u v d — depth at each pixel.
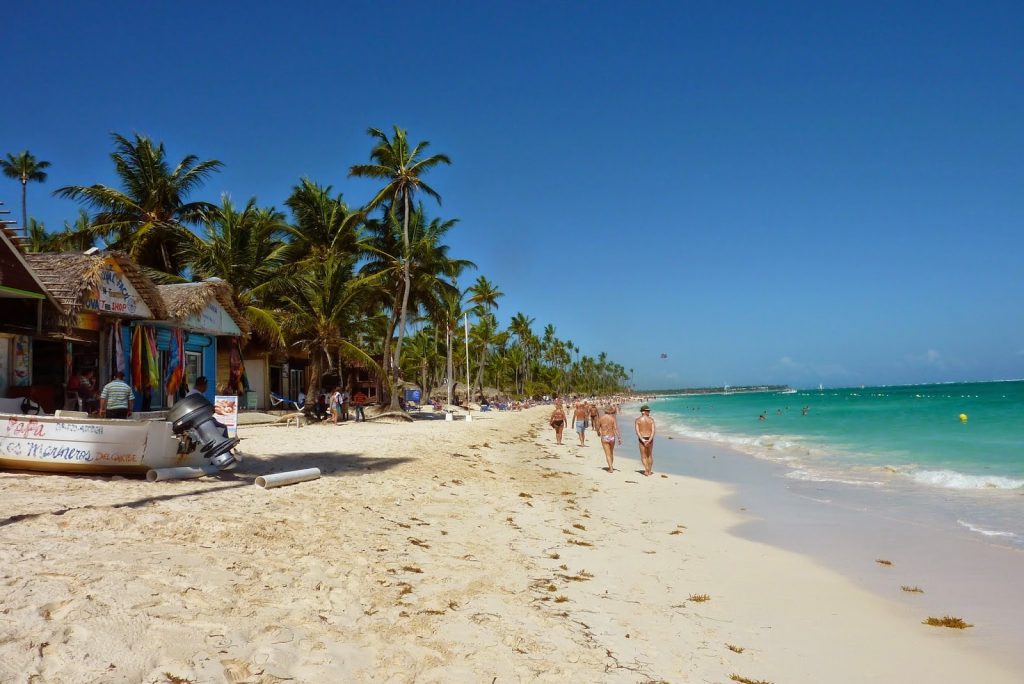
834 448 24.14
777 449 24.61
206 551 5.61
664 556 8.53
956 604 6.82
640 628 5.75
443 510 9.65
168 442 8.91
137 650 3.59
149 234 28.81
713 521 11.13
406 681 3.93
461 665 4.32
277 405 30.98
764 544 9.45
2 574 4.37
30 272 12.95
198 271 30.84
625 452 24.22
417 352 62.97
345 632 4.48
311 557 6.05
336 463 12.80
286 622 4.43
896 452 21.86
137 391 18.03
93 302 15.34
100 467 8.55
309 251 34.81
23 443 8.62
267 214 35.44
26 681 3.10
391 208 34.72
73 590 4.25
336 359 33.03
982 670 5.21
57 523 5.84
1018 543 9.36
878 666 5.26
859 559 8.60
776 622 6.23
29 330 13.63
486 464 16.41
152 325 18.84
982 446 22.67
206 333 22.28
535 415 57.62
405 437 20.20
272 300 30.44
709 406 92.44
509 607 5.73
